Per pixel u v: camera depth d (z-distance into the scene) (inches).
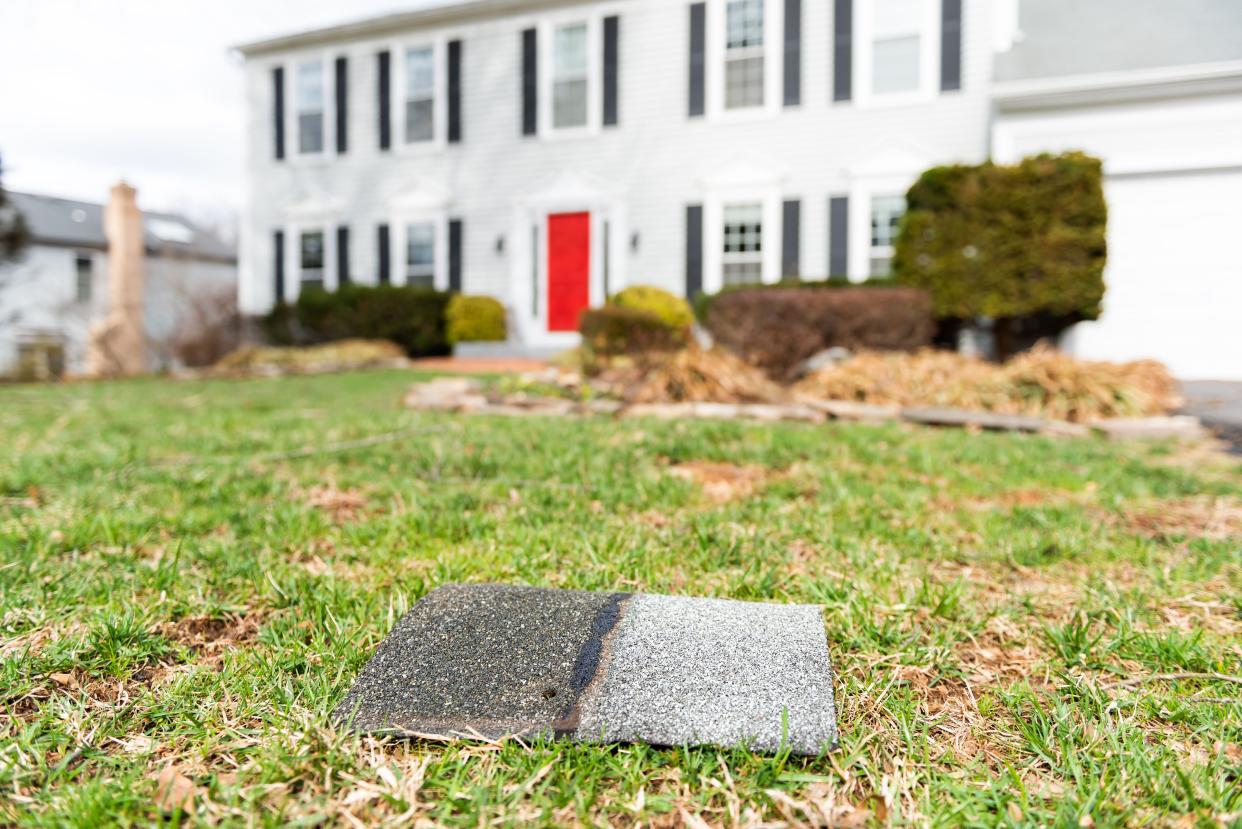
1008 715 54.4
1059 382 224.5
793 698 51.8
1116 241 349.1
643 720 49.7
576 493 118.2
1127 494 122.7
